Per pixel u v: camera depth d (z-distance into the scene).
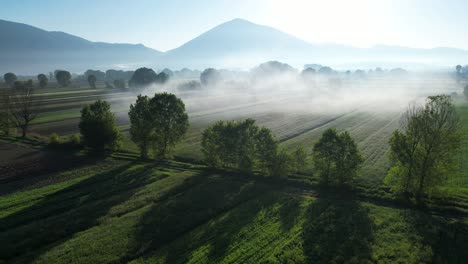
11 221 31.31
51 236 28.53
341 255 24.80
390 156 37.81
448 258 24.55
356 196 37.66
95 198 37.12
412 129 35.81
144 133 53.72
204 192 38.34
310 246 26.19
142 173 46.03
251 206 34.25
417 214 31.86
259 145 44.66
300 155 44.81
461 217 31.88
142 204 35.09
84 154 57.09
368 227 29.14
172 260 24.58
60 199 36.59
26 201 36.16
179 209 33.62
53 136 62.53
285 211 32.75
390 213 32.19
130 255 25.48
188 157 55.69
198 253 25.38
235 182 42.09
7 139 68.81
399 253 25.05
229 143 46.53
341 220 30.53
